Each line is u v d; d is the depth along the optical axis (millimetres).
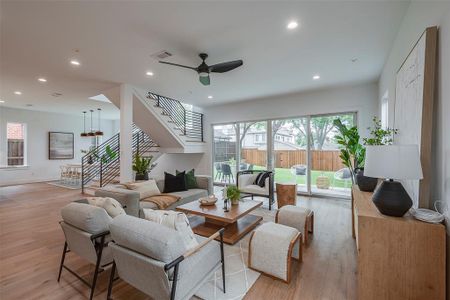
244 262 2402
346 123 5184
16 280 2104
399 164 1486
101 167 6297
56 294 1903
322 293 1910
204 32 2697
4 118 7492
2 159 7477
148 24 2514
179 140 6219
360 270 1652
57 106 7359
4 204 4992
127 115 4742
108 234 1836
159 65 3697
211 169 7293
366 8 2246
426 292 1492
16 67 3748
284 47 3100
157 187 3918
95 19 2402
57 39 2822
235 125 6883
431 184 1693
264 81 4598
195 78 4367
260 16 2383
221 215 2779
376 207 1792
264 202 4980
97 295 1890
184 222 1684
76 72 4008
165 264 1330
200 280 1676
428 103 1639
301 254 2367
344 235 3104
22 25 2492
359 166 3439
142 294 1897
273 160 6180
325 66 3799
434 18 1679
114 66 3738
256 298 1852
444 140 1510
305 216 2773
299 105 5645
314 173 5566
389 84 3279
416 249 1511
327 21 2482
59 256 2572
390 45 3031
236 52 3246
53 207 4719
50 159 8539
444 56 1521
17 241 2980
